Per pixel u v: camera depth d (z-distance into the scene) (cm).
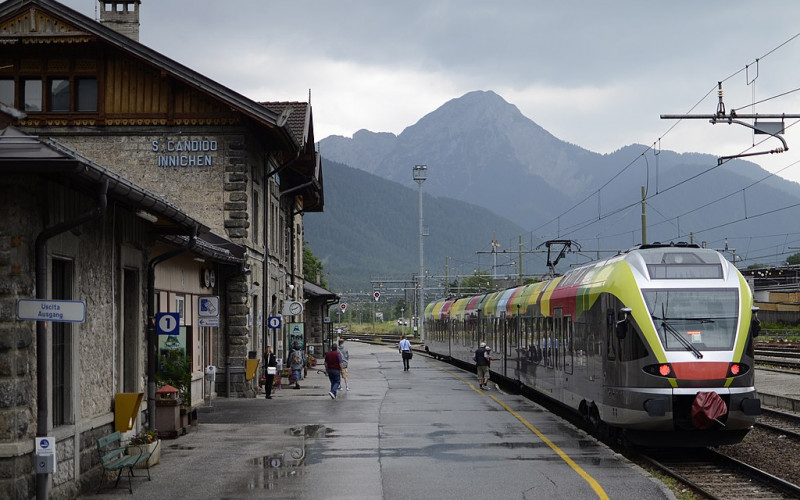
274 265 3422
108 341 1296
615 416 1602
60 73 2703
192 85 2670
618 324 1576
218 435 1780
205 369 2520
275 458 1496
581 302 1891
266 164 3130
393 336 9681
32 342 998
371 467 1416
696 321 1548
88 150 2714
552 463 1452
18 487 964
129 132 2712
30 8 2633
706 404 1484
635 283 1594
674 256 1628
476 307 4066
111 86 2720
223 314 2697
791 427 2031
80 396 1172
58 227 1009
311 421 2025
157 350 1858
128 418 1303
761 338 6338
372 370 4209
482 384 2984
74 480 1138
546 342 2348
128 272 1454
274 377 2936
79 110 2728
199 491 1221
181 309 2200
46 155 931
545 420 2033
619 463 1454
